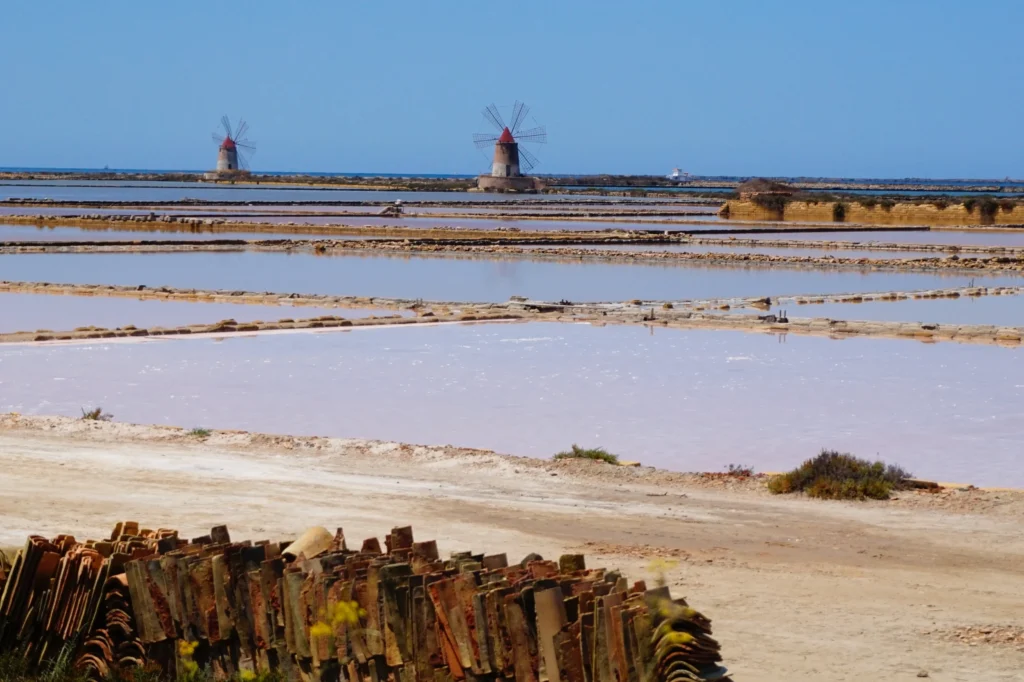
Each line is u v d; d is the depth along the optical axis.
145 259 102.81
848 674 14.88
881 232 154.38
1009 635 16.52
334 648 12.98
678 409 38.41
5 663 13.55
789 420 36.72
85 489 24.08
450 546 20.11
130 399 39.25
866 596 18.25
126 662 13.62
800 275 94.25
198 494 24.03
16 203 194.25
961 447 33.16
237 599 13.62
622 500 25.05
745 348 52.28
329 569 13.60
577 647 12.10
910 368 46.88
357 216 174.12
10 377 42.84
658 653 11.66
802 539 21.88
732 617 17.05
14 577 14.13
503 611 12.52
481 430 35.09
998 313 69.06
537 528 21.95
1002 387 42.59
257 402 39.06
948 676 14.91
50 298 70.62
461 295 77.94
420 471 27.66
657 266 101.62
